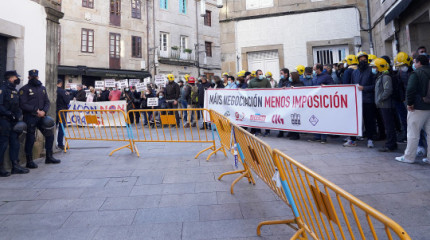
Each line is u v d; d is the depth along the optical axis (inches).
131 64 877.2
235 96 288.2
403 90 210.4
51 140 205.9
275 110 259.0
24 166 197.2
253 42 453.7
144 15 907.4
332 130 221.6
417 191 122.8
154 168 183.0
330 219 58.4
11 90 175.6
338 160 179.0
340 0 425.4
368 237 89.7
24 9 207.9
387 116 192.4
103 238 96.0
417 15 302.7
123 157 218.7
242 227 100.2
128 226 104.1
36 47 220.1
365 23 421.4
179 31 989.2
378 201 115.5
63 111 247.3
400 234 38.8
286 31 441.1
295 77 257.1
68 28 756.0
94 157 221.6
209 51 1101.7
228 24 465.1
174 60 951.0
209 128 354.9
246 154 133.6
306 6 433.7
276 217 107.0
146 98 442.6
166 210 117.2
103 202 128.3
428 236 88.0
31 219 112.4
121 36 857.5
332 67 298.2
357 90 208.7
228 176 160.4
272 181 98.0
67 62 753.0
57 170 185.6
